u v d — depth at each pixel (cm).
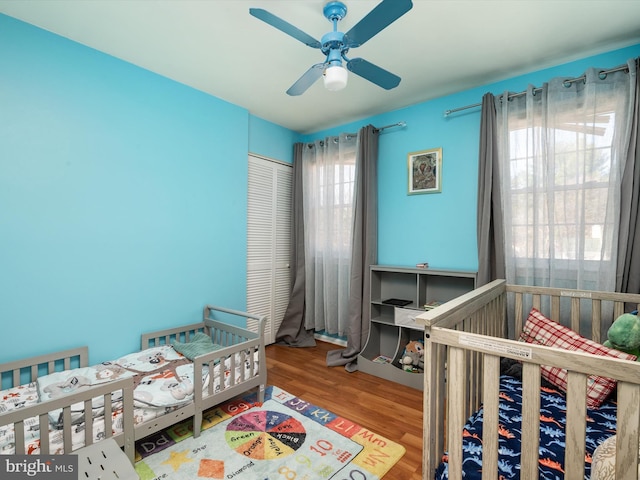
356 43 146
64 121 191
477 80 242
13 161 174
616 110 189
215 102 277
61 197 191
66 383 169
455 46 197
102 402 160
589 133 197
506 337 217
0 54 169
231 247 294
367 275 296
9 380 174
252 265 327
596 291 188
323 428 194
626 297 177
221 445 177
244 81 248
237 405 221
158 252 239
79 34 188
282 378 267
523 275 225
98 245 207
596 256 197
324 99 280
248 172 320
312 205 356
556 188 210
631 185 183
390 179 306
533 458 94
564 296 199
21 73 176
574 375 87
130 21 176
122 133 217
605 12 165
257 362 224
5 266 172
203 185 269
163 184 241
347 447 176
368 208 298
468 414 144
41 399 158
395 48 200
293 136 372
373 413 212
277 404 223
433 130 278
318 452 171
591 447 118
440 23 174
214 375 201
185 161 255
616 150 188
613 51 200
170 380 186
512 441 122
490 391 101
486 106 235
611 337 155
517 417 138
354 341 295
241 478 152
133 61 219
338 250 331
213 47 201
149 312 234
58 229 190
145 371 197
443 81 244
